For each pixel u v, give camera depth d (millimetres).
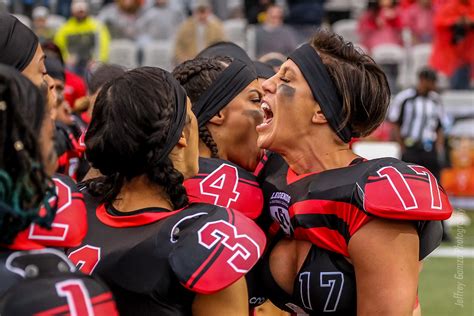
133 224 3072
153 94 3037
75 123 6004
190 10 18938
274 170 3678
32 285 2453
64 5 18250
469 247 11789
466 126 14391
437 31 16016
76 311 2438
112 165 3098
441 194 3230
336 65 3383
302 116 3434
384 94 3416
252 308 3693
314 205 3326
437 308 8734
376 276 3205
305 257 3396
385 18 17047
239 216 3045
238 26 17531
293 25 17016
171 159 3152
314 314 3426
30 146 2488
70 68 15633
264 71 4613
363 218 3211
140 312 2994
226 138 3889
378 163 3303
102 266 3033
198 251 2912
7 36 3418
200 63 3914
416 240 3250
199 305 2990
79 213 2783
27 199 2492
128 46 17078
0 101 2467
